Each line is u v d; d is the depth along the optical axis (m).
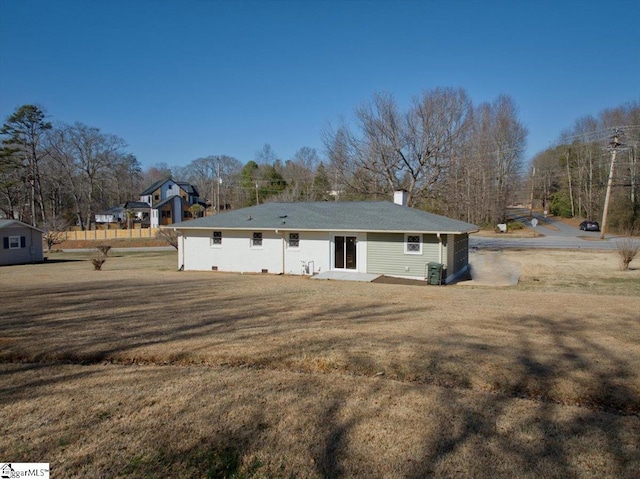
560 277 17.00
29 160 46.19
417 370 4.23
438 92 32.03
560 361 4.46
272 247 18.84
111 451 2.87
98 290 10.93
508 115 47.75
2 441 3.00
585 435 3.02
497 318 6.79
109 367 4.50
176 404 3.54
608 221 43.94
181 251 20.34
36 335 5.72
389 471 2.63
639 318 6.82
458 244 18.70
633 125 44.34
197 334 5.70
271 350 4.91
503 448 2.86
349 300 8.91
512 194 53.31
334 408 3.44
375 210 19.59
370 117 32.56
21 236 28.59
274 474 2.62
